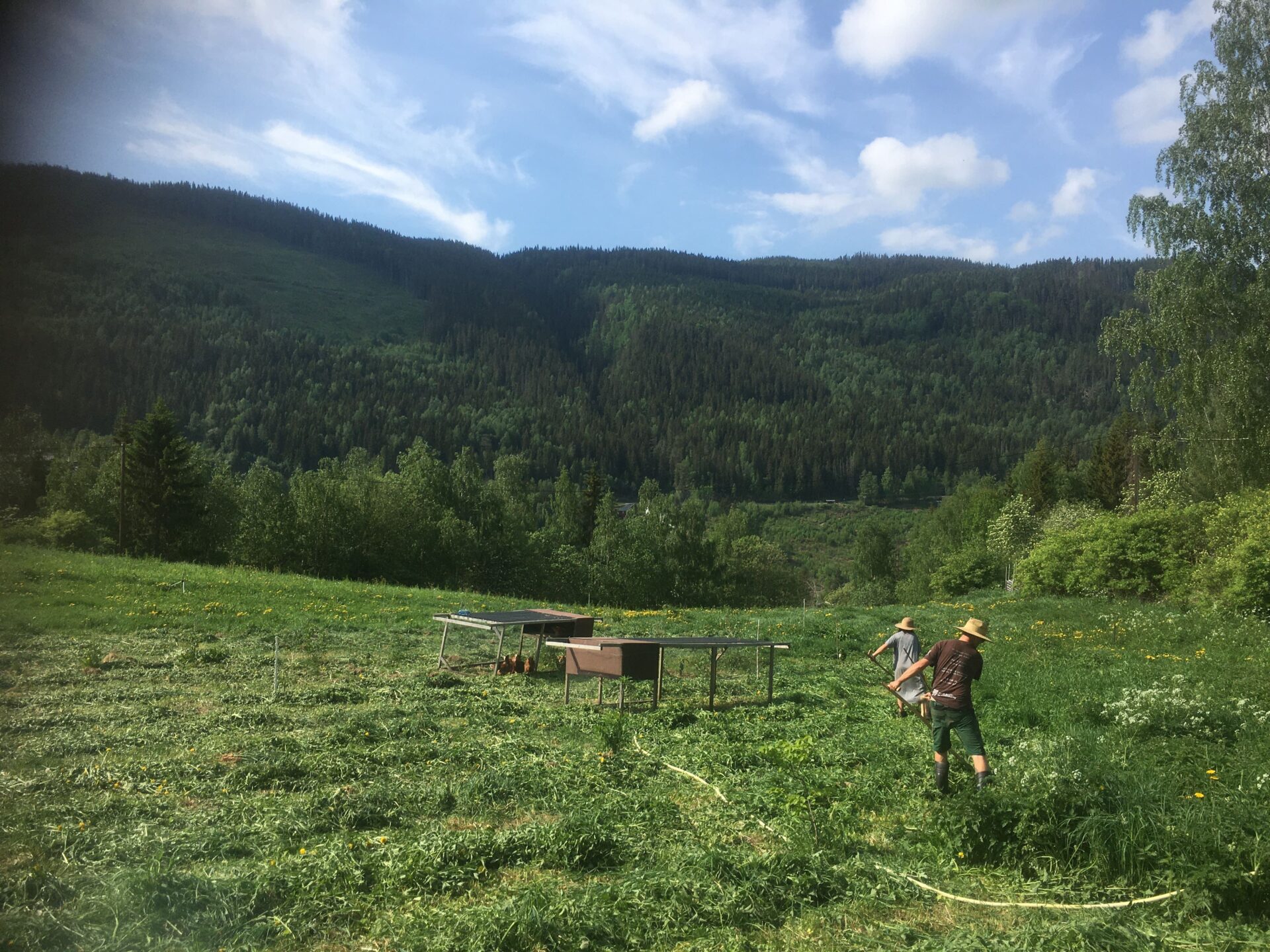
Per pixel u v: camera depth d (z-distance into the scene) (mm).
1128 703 11148
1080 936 5047
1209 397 31250
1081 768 7223
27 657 14547
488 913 5086
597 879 5930
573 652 13414
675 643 13016
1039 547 39562
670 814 7453
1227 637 19297
